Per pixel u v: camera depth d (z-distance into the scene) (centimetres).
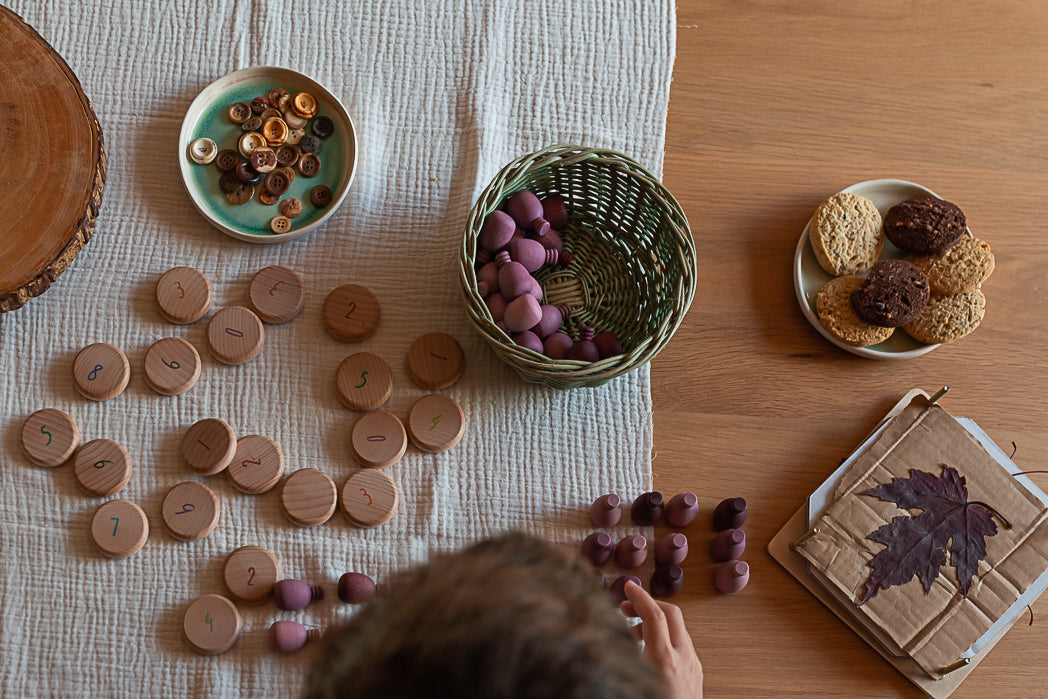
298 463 120
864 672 120
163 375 120
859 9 137
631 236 124
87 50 127
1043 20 137
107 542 116
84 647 116
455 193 127
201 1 129
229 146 125
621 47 132
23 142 118
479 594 59
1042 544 122
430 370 122
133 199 125
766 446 125
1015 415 128
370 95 129
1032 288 131
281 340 123
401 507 120
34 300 121
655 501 119
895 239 127
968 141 134
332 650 67
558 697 54
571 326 124
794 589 122
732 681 119
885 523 122
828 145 133
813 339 128
